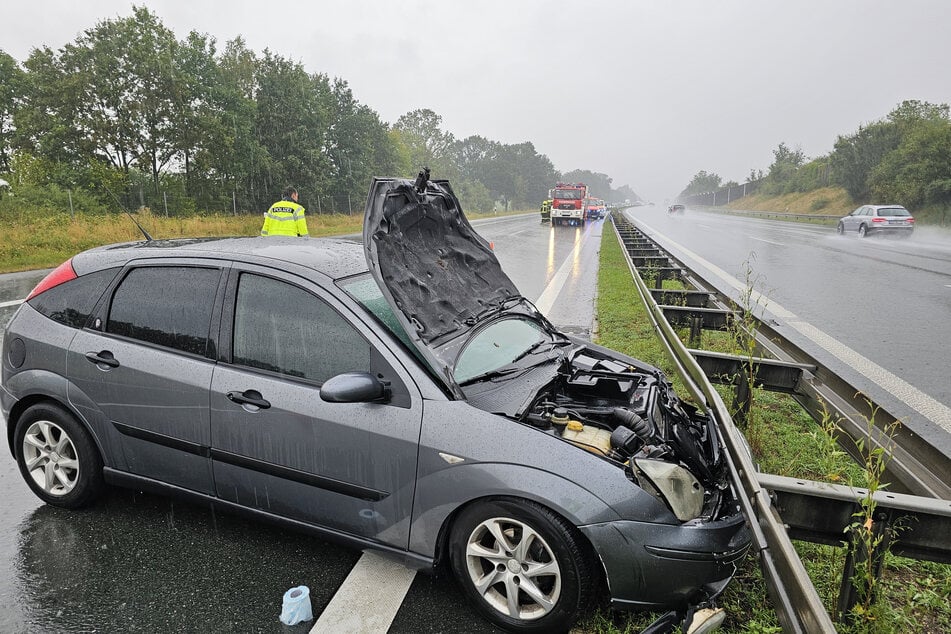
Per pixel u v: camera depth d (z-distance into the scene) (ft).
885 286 42.45
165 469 10.46
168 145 120.47
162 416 10.16
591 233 102.37
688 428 11.19
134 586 9.15
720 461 10.11
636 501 7.82
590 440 8.79
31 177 103.14
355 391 8.32
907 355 24.30
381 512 8.93
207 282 10.27
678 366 15.47
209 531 10.71
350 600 8.96
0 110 124.26
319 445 9.09
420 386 8.75
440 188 12.09
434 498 8.46
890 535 7.64
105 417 10.62
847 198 153.89
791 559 6.46
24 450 11.53
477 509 8.36
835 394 12.49
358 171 178.40
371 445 8.77
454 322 10.52
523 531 8.15
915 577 9.77
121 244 12.37
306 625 8.38
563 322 28.25
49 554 9.91
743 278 46.24
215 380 9.76
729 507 8.87
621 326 27.02
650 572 7.77
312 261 10.34
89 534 10.53
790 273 49.57
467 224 12.87
